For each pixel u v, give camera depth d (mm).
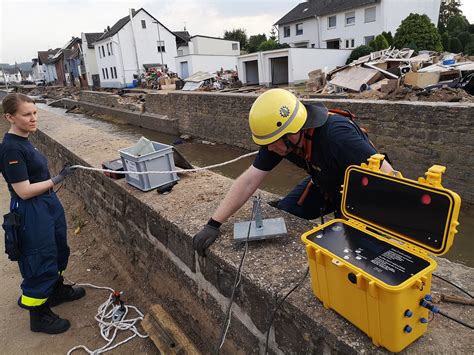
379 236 1439
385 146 8273
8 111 2588
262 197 3014
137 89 32406
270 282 1812
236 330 2195
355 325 1425
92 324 3096
